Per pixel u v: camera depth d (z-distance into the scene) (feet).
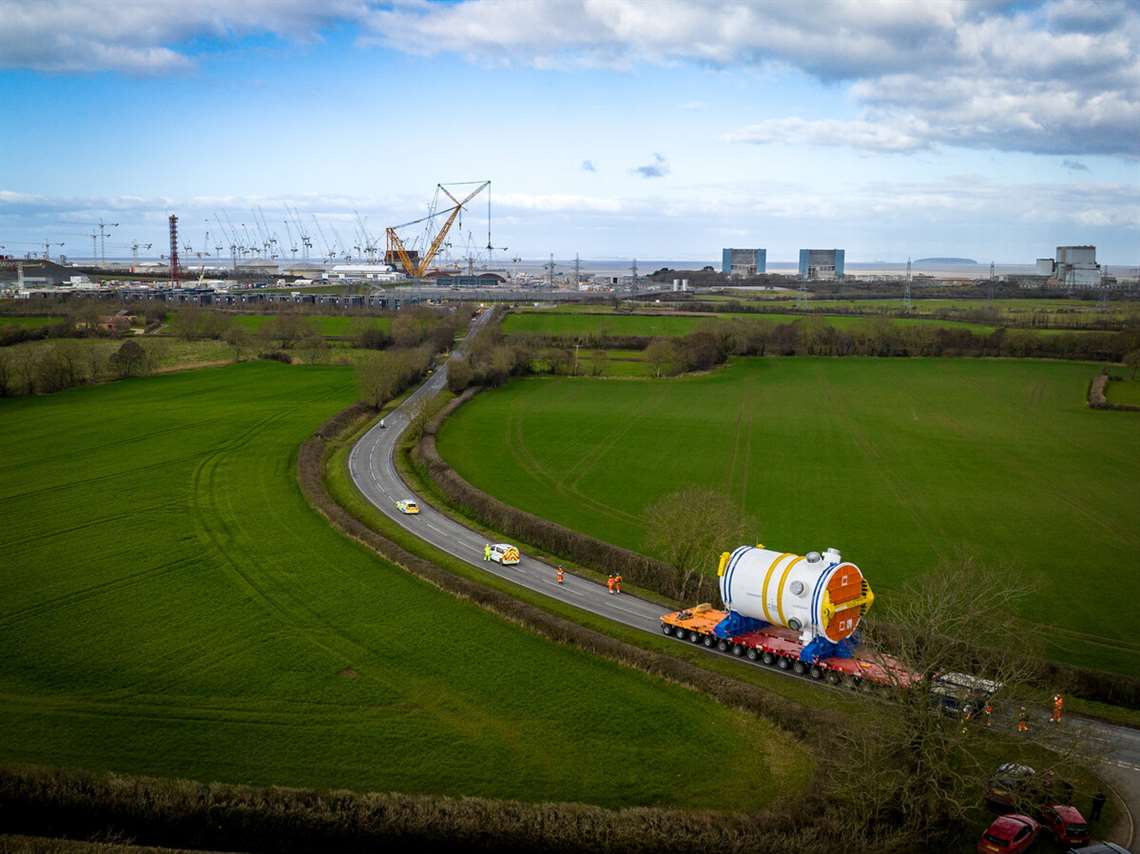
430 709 188.65
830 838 142.61
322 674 203.82
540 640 224.53
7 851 134.72
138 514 326.85
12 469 392.06
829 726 171.63
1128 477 389.60
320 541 299.99
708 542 271.69
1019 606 246.47
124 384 630.74
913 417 528.63
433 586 260.62
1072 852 134.10
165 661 209.36
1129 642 223.71
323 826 147.84
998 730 164.66
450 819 146.51
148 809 150.00
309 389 611.06
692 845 141.59
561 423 512.22
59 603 243.81
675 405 571.28
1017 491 366.84
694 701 193.16
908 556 287.89
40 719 181.88
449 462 418.51
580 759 169.78
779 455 432.66
